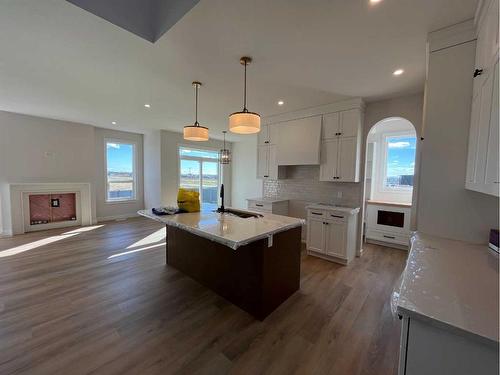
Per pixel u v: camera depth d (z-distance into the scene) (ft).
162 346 5.77
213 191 25.17
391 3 5.06
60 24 5.83
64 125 17.12
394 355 5.58
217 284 8.36
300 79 9.08
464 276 3.78
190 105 12.75
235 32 6.13
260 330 6.44
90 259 11.38
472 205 5.71
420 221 6.34
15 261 10.98
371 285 9.12
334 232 11.48
